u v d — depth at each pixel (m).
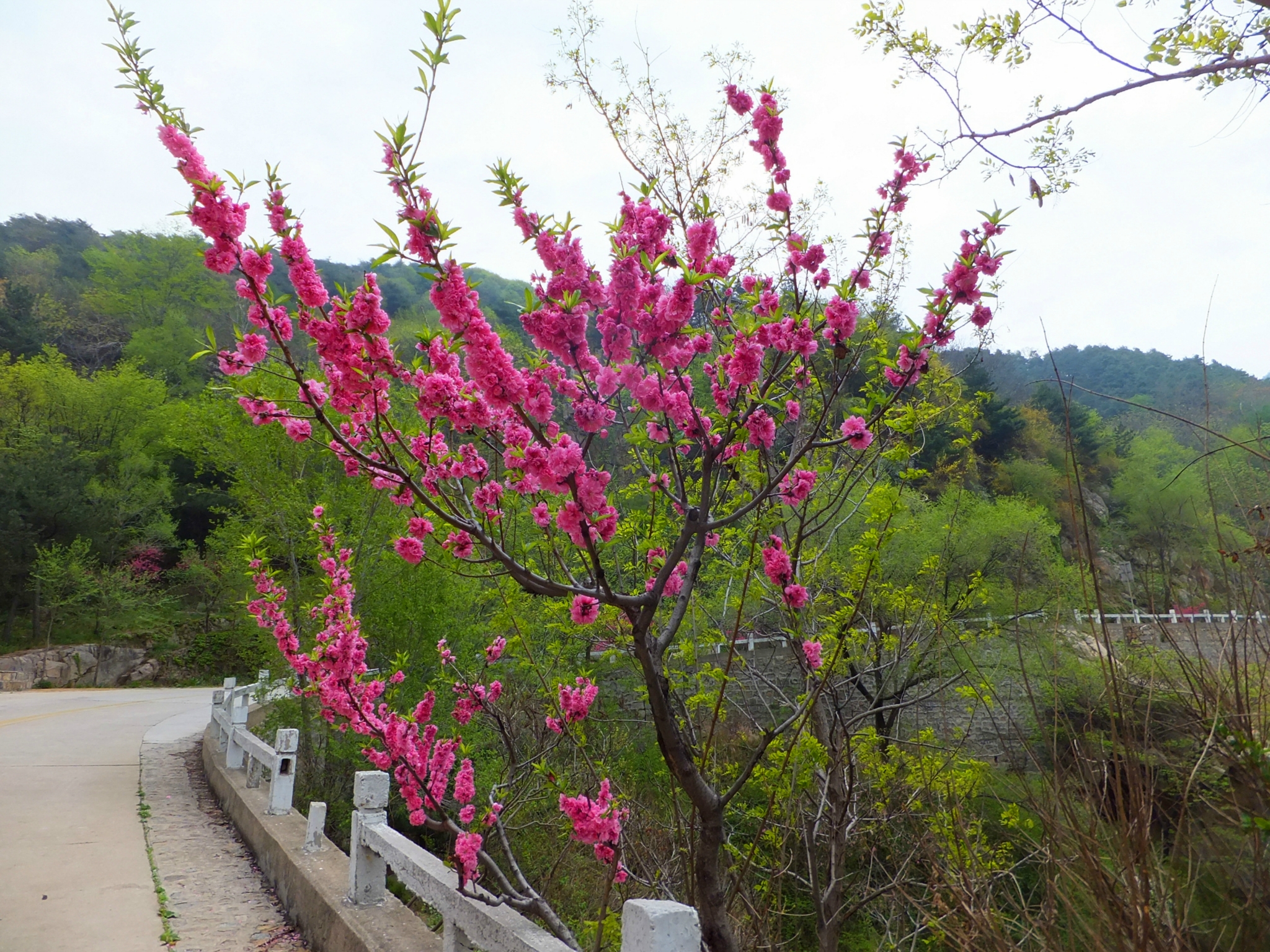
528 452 2.39
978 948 2.42
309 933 4.40
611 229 2.83
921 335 3.04
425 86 2.19
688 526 2.70
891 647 5.80
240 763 8.28
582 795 3.06
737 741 6.17
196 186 2.29
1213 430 2.78
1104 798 2.23
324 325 2.45
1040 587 11.87
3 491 26.20
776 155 3.43
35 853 6.05
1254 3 3.47
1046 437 30.52
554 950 2.31
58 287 50.41
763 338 2.93
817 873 4.61
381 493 11.47
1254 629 2.42
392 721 4.08
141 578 27.84
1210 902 2.17
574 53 5.42
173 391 37.19
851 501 6.14
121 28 2.22
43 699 18.75
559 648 5.96
